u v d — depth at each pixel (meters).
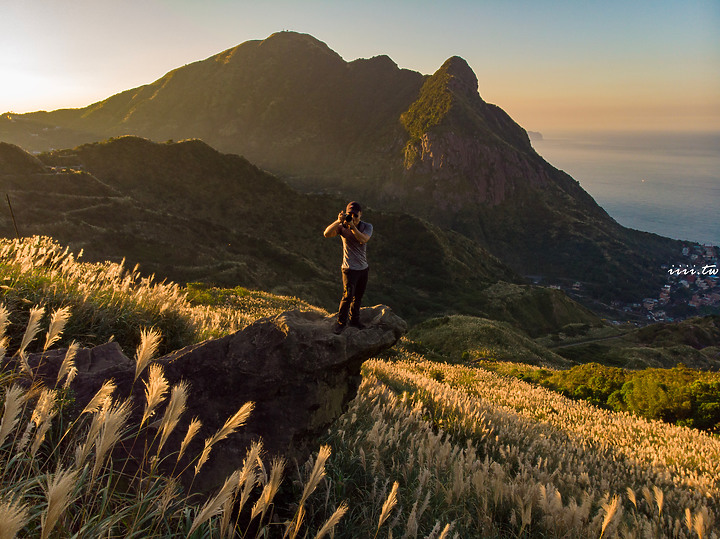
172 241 87.25
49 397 1.96
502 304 117.69
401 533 3.36
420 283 130.75
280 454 3.25
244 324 11.62
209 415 3.21
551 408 16.41
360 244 4.00
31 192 80.19
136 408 3.10
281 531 3.12
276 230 122.38
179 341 6.50
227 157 135.75
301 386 3.46
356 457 4.23
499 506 4.29
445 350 47.38
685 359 71.06
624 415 17.23
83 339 4.97
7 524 0.98
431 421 7.58
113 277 6.34
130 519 2.12
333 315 4.34
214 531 2.44
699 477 8.70
